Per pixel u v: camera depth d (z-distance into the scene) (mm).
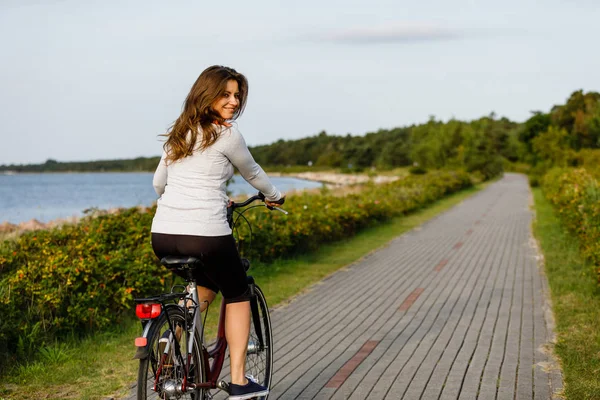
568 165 39875
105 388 5117
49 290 6402
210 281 3852
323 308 8391
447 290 9641
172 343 3404
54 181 121250
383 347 6410
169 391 3381
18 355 5828
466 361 5867
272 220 12227
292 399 4867
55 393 5039
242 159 3607
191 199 3484
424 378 5371
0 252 7754
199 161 3529
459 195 38125
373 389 5098
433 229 19250
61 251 7324
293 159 143875
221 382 3766
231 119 3725
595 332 6793
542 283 10141
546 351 6184
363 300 8914
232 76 3607
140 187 80625
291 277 10703
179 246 3453
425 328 7227
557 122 83812
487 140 61469
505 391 5008
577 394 4863
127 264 7434
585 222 11414
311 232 13391
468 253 13922
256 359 4367
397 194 25891
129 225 9352
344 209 16656
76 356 5980
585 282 9617
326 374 5508
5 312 5938
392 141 109875
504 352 6164
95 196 53250
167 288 8164
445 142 59469
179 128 3541
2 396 4953
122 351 6234
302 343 6594
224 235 3521
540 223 20031
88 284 6926
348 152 115062
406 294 9352
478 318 7715
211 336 6758
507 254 13680
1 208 36844
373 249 14719
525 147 90375
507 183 55625
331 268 11812
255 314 4289
